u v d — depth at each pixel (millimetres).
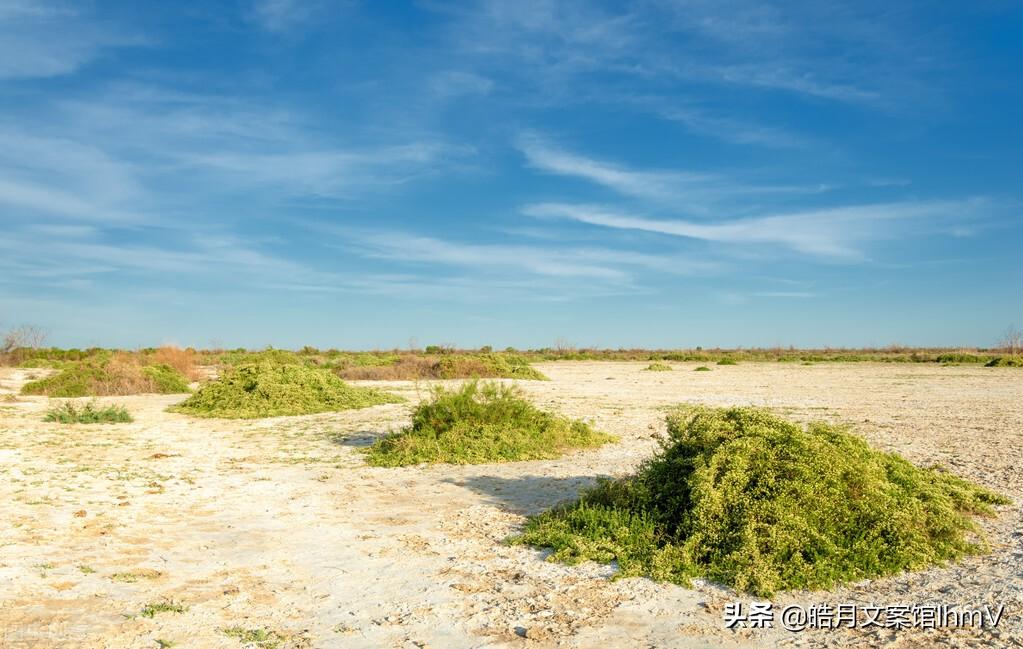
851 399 23234
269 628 5371
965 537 7473
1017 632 5172
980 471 10961
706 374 40188
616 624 5430
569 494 9805
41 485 10188
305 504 9336
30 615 5562
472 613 5652
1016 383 30266
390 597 6008
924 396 24203
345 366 40188
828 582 6168
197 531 8039
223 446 14250
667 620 5508
